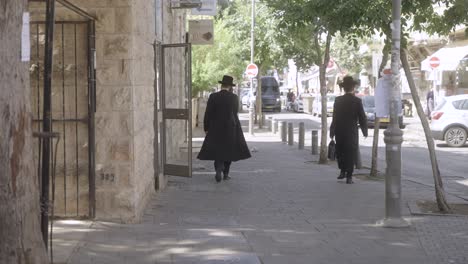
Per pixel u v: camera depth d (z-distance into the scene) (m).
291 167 16.08
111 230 7.98
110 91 8.40
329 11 10.47
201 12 15.66
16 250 4.57
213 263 6.64
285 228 8.53
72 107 8.34
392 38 8.70
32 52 8.25
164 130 11.84
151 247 7.23
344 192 11.80
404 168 17.03
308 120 43.59
